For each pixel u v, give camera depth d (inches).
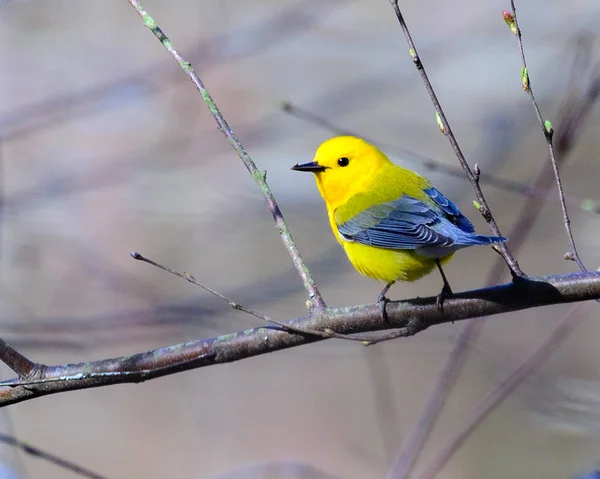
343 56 663.1
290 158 631.8
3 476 398.9
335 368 638.5
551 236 587.8
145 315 485.4
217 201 607.2
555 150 350.3
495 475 508.7
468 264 614.5
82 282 555.8
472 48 649.0
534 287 260.2
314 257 575.8
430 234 299.1
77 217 607.5
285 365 641.6
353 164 355.6
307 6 611.2
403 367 565.6
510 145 605.6
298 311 537.6
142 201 614.9
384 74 655.8
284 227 285.0
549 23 639.8
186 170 626.8
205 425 621.3
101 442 608.1
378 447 582.9
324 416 613.9
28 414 618.5
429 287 611.2
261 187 288.5
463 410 523.5
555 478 480.4
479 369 514.9
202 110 658.2
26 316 504.4
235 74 666.2
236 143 289.9
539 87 622.8
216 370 649.0
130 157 627.5
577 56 385.7
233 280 578.6
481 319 417.1
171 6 659.4
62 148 640.4
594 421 386.0
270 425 610.9
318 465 583.5
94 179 616.7
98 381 265.4
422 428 343.0
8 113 618.5
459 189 618.8
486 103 640.4
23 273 553.9
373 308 273.0
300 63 668.1
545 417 394.3
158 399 633.6
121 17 674.2
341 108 650.2
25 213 595.2
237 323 525.3
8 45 665.0
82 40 672.4
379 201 338.3
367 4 657.6
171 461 595.2
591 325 500.7
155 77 636.1
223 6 649.0
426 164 372.5
